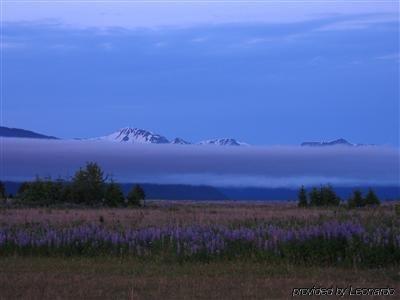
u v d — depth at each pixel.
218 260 23.45
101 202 75.31
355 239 22.86
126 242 25.83
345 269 21.39
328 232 23.58
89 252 25.53
